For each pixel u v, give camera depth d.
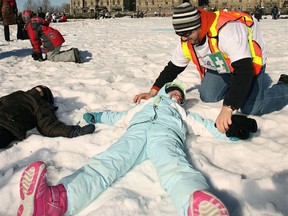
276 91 3.71
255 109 3.72
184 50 3.70
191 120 3.29
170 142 2.75
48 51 8.14
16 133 3.27
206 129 3.27
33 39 8.02
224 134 3.21
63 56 7.99
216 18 3.09
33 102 3.58
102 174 2.44
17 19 13.47
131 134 2.88
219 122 2.83
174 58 3.87
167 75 3.94
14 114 3.36
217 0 84.19
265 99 3.68
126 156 2.64
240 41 2.96
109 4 94.88
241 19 3.23
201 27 3.05
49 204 2.08
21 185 2.04
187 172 2.30
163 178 2.38
